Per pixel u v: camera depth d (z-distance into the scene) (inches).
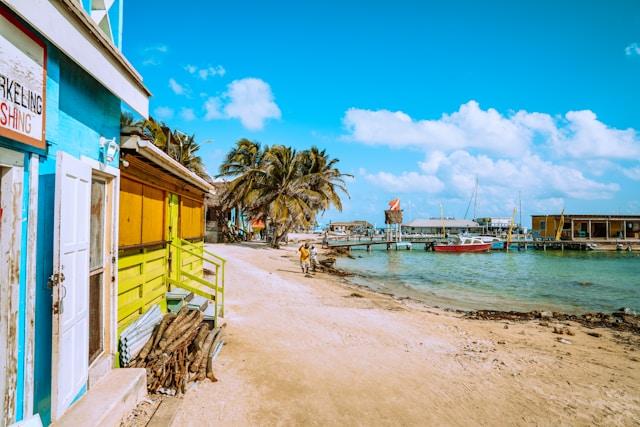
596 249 2342.5
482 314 564.1
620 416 224.8
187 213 388.8
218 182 1568.7
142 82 224.5
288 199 1390.3
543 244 2359.7
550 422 213.8
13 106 115.4
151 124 868.0
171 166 268.8
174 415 182.5
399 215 2317.9
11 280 120.3
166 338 231.3
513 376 282.2
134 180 235.6
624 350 382.6
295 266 1010.7
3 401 117.6
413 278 1010.7
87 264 163.3
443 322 467.5
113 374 188.7
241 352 288.0
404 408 219.8
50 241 142.1
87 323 163.9
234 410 198.2
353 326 408.5
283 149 1417.3
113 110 199.9
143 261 253.0
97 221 189.8
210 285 355.3
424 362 303.0
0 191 118.8
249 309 449.4
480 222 3996.1
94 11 206.7
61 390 140.0
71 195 146.6
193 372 230.7
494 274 1137.4
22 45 119.4
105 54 176.6
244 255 1107.3
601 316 573.3
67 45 141.9
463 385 259.6
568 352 360.5
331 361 289.6
